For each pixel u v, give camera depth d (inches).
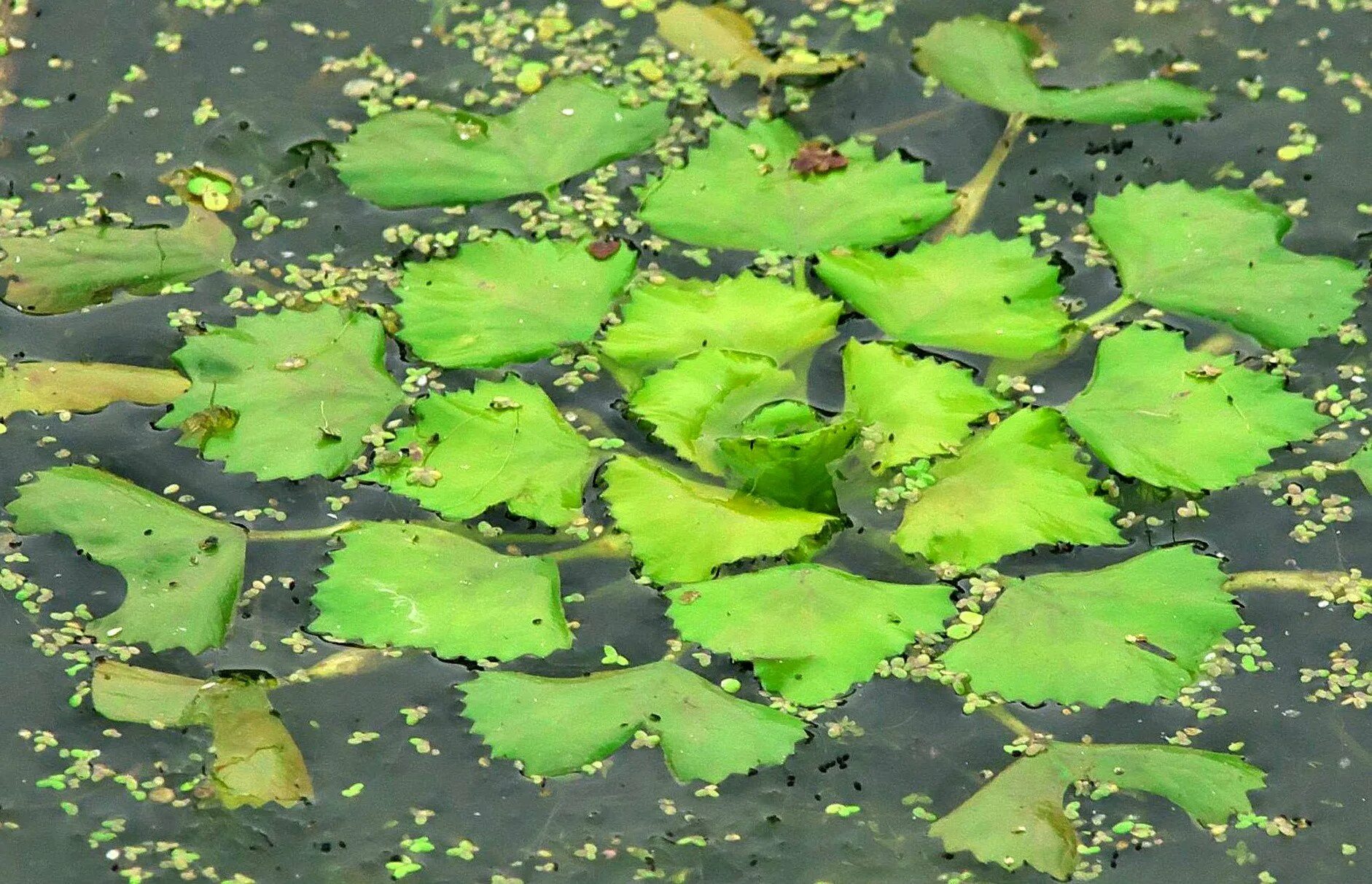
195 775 147.0
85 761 147.5
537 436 171.5
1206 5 229.6
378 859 141.3
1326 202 203.0
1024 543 161.2
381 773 147.2
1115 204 198.2
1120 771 145.7
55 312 187.2
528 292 186.9
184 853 141.6
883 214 197.5
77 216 198.5
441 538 161.9
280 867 140.7
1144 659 152.4
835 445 160.6
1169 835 142.3
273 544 164.9
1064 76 220.5
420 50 223.6
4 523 165.3
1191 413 172.7
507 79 219.8
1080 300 191.2
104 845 141.8
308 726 150.4
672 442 169.6
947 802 145.3
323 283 191.9
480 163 204.8
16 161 206.1
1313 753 148.8
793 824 143.7
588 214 201.3
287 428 173.0
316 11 229.1
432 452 170.6
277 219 199.6
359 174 203.0
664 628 157.9
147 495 166.9
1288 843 141.9
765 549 158.7
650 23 229.1
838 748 149.1
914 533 162.7
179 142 209.2
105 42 222.8
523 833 143.0
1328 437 176.6
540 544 164.6
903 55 225.1
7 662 154.3
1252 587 162.4
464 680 154.0
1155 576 159.2
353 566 159.0
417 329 182.5
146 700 150.8
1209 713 151.7
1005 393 179.6
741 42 224.7
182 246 194.2
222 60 221.3
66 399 176.6
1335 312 185.8
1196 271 190.2
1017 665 152.9
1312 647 157.1
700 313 183.2
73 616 158.2
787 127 209.5
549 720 149.3
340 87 217.5
